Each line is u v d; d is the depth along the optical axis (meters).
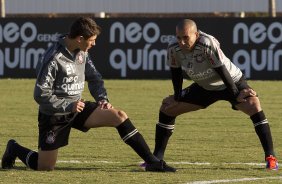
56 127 24.86
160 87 61.34
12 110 47.12
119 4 92.12
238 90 26.53
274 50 66.00
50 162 25.23
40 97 24.38
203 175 24.72
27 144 33.09
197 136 35.56
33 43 69.06
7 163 25.97
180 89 27.12
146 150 25.27
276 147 32.06
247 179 23.97
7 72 69.44
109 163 27.62
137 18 68.06
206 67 26.09
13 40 69.25
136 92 57.91
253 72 66.44
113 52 68.44
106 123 25.08
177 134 36.28
